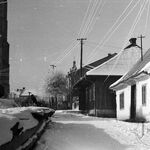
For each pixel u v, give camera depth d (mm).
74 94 64062
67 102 68188
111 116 33250
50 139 11469
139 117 20875
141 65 23719
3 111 8727
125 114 24594
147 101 19453
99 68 34406
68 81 71500
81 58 51031
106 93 33688
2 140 5293
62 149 10344
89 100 37250
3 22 57281
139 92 21094
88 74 33750
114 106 33469
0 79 53969
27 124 8312
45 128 14172
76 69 67062
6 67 55688
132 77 20672
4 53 56375
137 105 21484
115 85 25781
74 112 41781
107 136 12977
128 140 12188
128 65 34875
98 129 14953
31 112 10516
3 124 5676
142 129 14680
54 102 69562
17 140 6762
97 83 33875
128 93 23828
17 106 14180
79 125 16609
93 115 33938
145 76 19500
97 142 11766
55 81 70562
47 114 14883
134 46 36438
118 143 11617
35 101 25203
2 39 56438
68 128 15203
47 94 70875
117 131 14344
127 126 16156
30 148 8852
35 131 10211
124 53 35969
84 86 41375
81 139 12219
